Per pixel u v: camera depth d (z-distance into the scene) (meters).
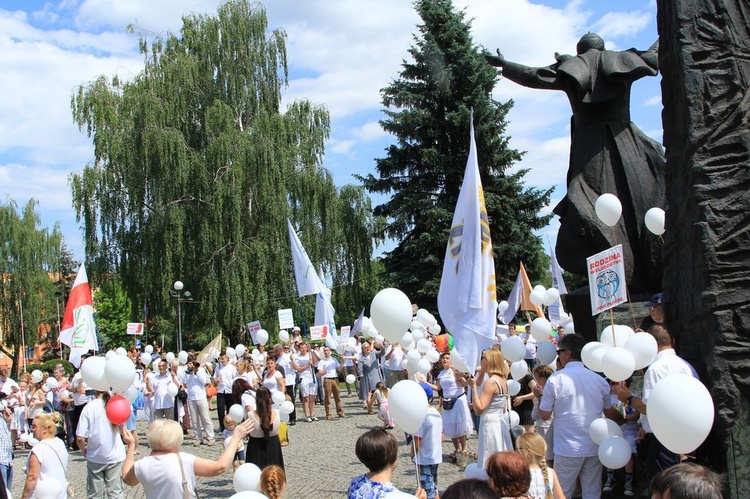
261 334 18.98
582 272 9.96
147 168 29.81
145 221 30.84
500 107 35.00
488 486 2.91
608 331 6.60
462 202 7.90
